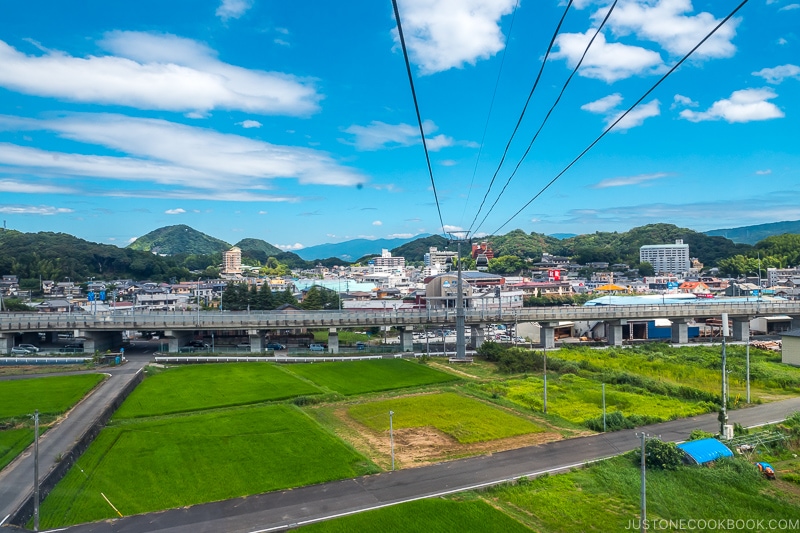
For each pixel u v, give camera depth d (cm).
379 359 9550
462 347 9800
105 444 4984
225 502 3781
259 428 5469
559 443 4984
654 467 4250
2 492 3866
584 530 3334
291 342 11906
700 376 7825
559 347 10844
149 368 8412
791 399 6538
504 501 3775
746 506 3628
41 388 6875
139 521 3506
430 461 4569
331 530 3350
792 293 18512
